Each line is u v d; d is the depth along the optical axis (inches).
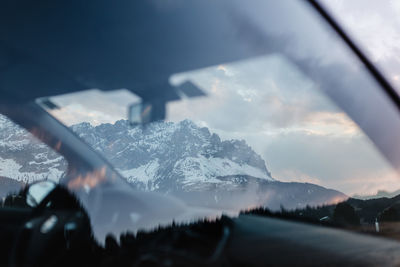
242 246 45.1
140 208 58.0
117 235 52.8
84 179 62.9
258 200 64.4
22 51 99.0
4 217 57.3
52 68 100.9
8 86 64.1
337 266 41.6
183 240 47.4
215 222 52.9
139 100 71.7
